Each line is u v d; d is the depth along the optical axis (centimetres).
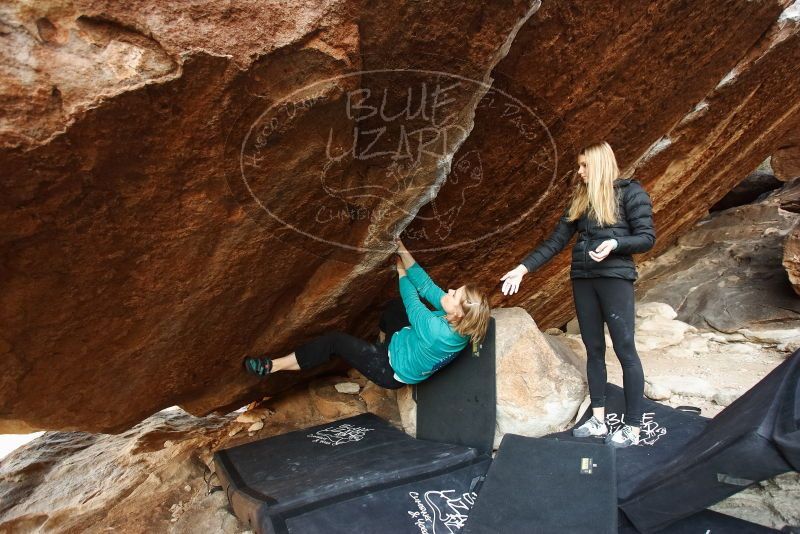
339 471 257
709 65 279
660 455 249
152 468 311
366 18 142
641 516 211
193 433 362
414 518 225
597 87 230
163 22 124
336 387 374
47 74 118
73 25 119
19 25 114
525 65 193
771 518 214
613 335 257
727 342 438
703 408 315
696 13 228
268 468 273
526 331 312
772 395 193
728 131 386
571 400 296
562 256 390
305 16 135
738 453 175
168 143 143
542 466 247
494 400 292
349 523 220
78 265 160
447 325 276
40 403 208
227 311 232
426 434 306
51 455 376
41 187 132
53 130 122
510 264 349
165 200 159
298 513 223
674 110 302
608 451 248
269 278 228
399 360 296
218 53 130
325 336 305
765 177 701
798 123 497
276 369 293
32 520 288
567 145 254
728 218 614
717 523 208
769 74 335
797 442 159
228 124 147
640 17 206
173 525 255
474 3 148
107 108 125
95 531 258
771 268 504
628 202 246
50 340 182
